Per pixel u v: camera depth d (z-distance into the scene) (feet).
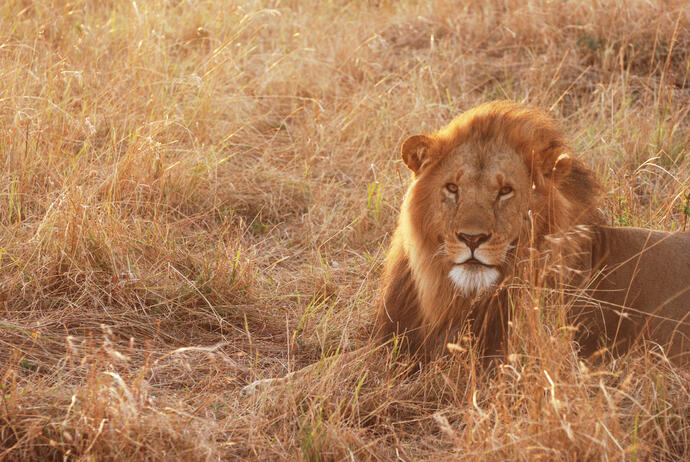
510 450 22.09
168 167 40.70
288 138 49.80
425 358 28.25
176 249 35.58
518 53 58.18
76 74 44.52
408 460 23.73
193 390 26.73
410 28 62.08
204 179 41.93
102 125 45.34
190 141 45.57
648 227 36.70
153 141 40.98
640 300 28.63
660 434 23.15
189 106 47.55
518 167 26.08
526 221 26.16
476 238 25.21
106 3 62.08
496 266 26.21
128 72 49.16
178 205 39.96
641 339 28.32
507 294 26.58
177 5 62.13
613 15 57.77
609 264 28.73
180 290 32.96
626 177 43.01
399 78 55.88
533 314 24.80
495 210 25.59
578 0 59.88
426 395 26.71
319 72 55.67
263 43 60.70
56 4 58.70
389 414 26.03
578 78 53.93
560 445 21.80
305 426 24.14
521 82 53.83
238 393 27.20
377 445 24.44
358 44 59.52
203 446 22.44
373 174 45.16
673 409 24.98
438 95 51.90
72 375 26.48
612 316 28.35
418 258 27.20
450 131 27.02
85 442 22.24
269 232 40.73
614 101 51.80
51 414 23.56
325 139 48.14
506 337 26.96
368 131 48.83
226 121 48.83
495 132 26.37
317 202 42.88
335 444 23.47
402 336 28.30
